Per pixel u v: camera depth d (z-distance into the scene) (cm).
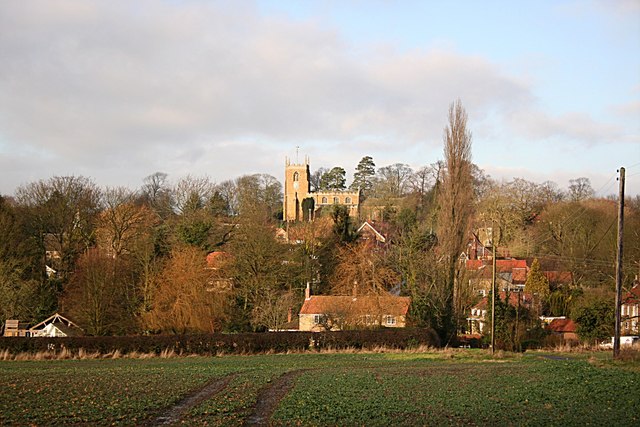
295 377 3706
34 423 2461
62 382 3472
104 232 8888
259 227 7862
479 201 11506
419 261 6581
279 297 7488
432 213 7606
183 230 8062
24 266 7412
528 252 10500
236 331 6594
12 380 3559
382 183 16200
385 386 3275
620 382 3225
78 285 7069
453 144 6256
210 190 10844
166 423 2483
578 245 9431
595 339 6569
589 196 13350
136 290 7100
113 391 3155
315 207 17275
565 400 2812
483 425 2364
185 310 6488
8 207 7962
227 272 7538
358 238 9175
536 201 12212
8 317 6931
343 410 2645
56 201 8931
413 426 2361
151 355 5431
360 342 5788
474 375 3662
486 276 8488
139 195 13438
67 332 6694
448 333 6228
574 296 7962
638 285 7606
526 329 6506
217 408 2722
